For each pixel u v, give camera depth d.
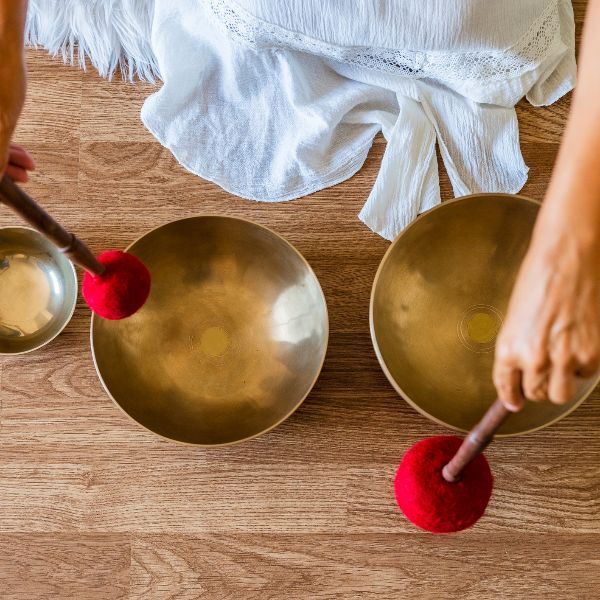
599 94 0.64
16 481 1.14
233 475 1.13
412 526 1.12
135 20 1.20
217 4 1.07
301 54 1.19
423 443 0.97
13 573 1.13
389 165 1.18
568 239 0.63
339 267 1.18
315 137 1.17
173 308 1.16
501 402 0.74
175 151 1.20
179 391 1.13
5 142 0.82
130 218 1.20
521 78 1.17
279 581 1.12
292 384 1.11
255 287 1.16
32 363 1.16
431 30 1.06
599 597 1.10
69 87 1.23
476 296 1.14
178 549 1.12
